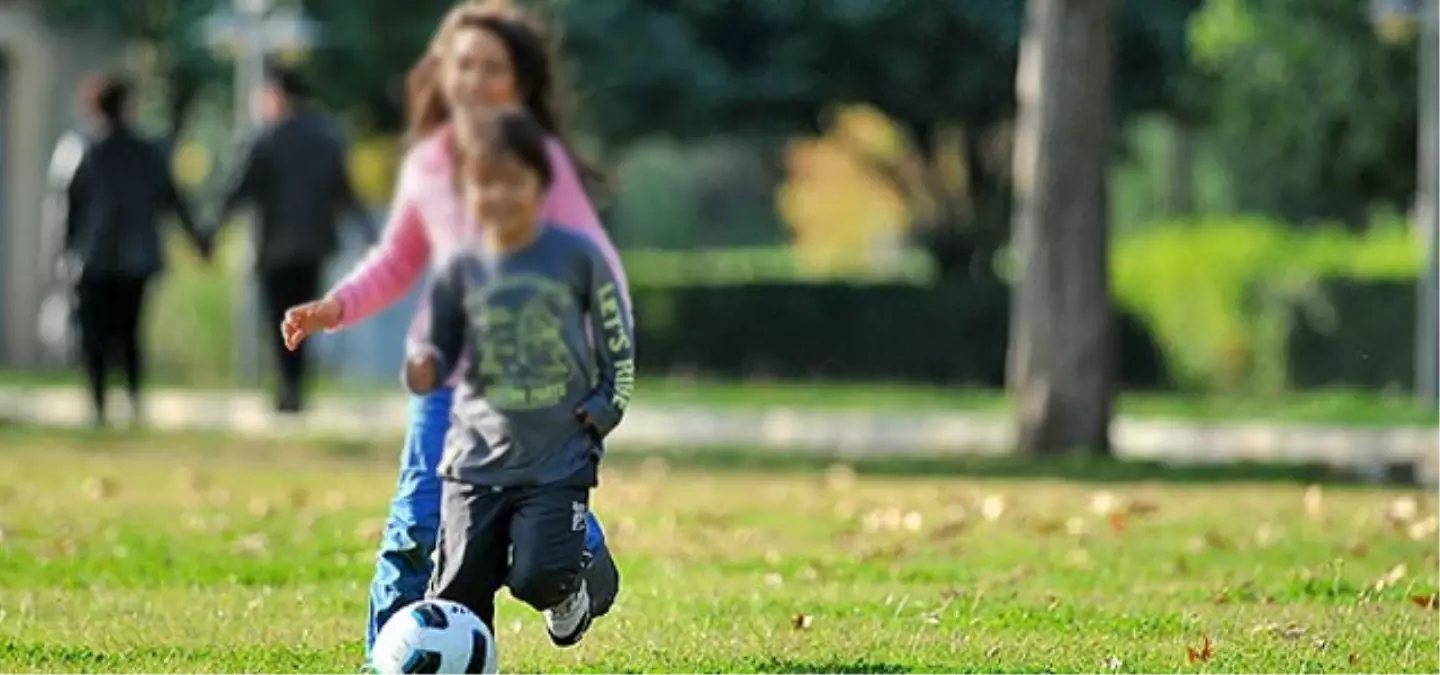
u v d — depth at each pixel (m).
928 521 39.91
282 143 62.47
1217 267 99.62
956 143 112.69
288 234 62.62
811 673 23.31
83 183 60.53
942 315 106.69
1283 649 24.84
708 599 29.25
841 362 107.88
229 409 72.75
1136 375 103.88
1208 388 100.81
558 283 21.62
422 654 21.12
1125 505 41.62
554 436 21.62
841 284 108.00
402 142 24.91
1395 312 93.19
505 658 24.50
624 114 103.88
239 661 23.98
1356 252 97.94
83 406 74.12
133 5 98.31
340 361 98.62
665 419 75.56
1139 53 104.38
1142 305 103.62
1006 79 105.06
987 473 51.94
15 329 94.62
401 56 103.62
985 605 28.59
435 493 22.77
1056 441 58.09
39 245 94.56
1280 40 96.56
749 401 84.75
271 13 100.75
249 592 30.09
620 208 175.62
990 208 110.81
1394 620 27.12
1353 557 34.44
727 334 109.00
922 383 107.00
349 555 34.25
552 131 24.31
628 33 102.50
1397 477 52.22
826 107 108.44
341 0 102.88
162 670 23.23
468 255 21.89
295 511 40.91
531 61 24.08
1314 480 51.03
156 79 104.94
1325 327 94.56
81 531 36.78
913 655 24.45
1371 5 88.19
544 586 21.53
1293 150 99.38
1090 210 57.91
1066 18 57.44
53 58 95.00
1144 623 26.92
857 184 151.00
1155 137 149.12
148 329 103.06
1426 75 83.00
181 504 41.78
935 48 104.69
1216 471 52.38
